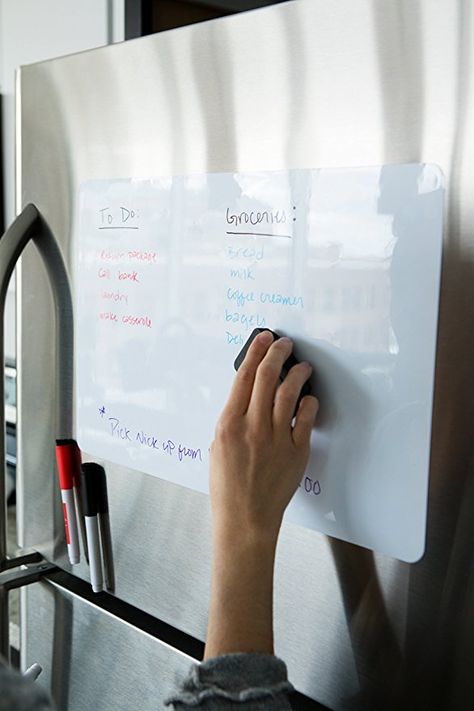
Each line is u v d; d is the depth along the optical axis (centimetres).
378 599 60
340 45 57
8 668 36
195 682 52
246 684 52
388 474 58
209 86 66
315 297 60
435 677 57
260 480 56
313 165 60
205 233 68
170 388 73
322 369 60
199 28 66
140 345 75
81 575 87
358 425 59
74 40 118
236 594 55
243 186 64
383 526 59
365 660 61
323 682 64
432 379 55
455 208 52
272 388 58
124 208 75
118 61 73
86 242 80
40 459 90
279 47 61
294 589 65
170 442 73
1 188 140
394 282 56
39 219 85
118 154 75
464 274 53
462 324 53
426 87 53
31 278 87
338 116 58
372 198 56
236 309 66
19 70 85
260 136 63
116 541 81
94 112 77
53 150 82
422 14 52
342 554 62
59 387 85
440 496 55
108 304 78
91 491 81
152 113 71
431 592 57
